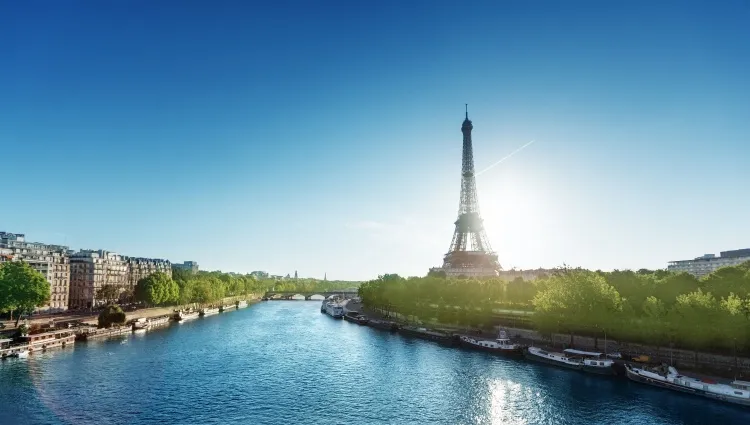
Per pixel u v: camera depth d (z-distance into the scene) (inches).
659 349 7180.1
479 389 6146.7
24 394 5669.3
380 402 5644.7
